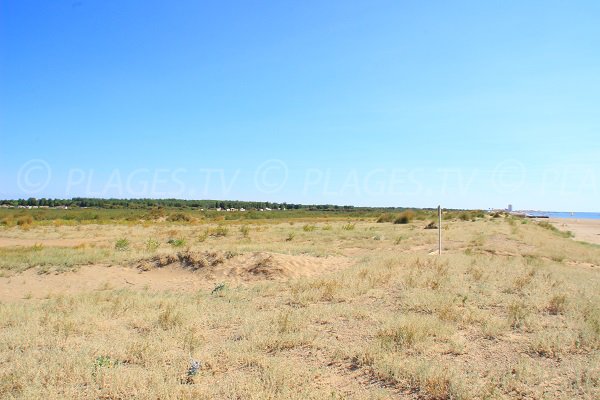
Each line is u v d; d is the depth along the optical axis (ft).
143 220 181.16
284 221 185.78
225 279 47.96
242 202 418.31
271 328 25.13
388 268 45.27
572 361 19.15
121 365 19.31
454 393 15.87
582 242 109.70
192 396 16.11
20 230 121.29
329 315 27.84
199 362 19.25
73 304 32.96
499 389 16.14
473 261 48.78
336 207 462.60
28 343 22.95
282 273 48.44
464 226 132.26
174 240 81.76
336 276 42.22
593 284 37.81
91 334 25.00
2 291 41.86
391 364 18.53
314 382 17.71
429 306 29.04
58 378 18.08
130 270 53.52
